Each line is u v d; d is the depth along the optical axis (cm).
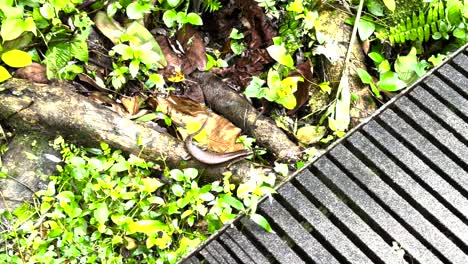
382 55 199
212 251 156
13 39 180
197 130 181
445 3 196
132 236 168
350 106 188
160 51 189
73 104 173
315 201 162
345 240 156
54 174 174
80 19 186
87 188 169
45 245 163
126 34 183
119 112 182
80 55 183
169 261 162
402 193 163
